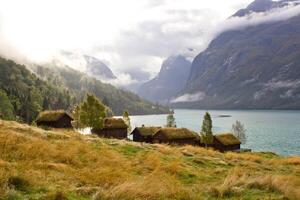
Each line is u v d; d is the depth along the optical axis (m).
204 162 29.41
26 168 16.16
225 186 15.59
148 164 23.22
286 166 36.09
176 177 20.22
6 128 31.20
